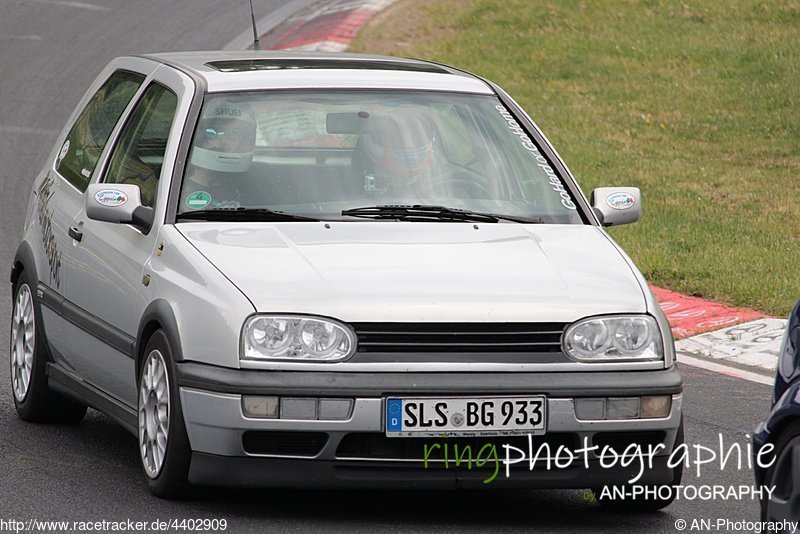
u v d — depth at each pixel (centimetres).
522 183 2177
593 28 8062
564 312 1819
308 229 1995
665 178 5366
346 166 2139
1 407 2542
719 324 3469
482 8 8506
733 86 6906
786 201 4991
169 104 2195
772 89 6788
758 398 2802
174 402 1834
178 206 2033
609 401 1806
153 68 2358
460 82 2328
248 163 2098
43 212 2477
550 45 7762
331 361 1761
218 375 1770
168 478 1870
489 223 2077
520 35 7962
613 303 1852
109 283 2109
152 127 2217
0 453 2188
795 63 7175
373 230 2005
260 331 1770
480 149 2206
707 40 7725
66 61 7500
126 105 2362
